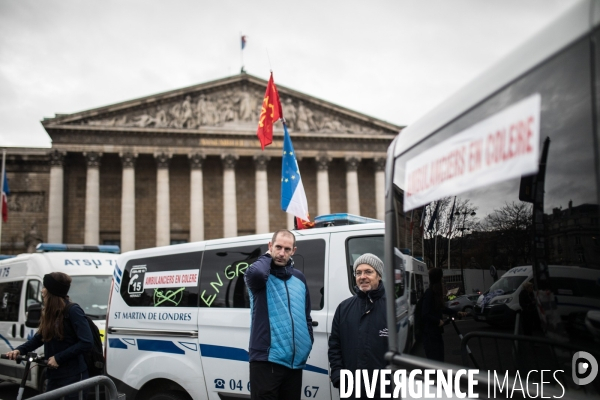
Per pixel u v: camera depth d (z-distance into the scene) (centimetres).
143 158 6619
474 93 398
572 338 341
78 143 6122
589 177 310
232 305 952
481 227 404
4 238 6253
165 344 1016
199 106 6456
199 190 6297
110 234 6412
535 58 339
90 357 1019
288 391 780
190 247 1044
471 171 397
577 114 312
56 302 959
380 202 6800
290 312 778
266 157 6500
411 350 502
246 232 6756
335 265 876
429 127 466
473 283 421
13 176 6381
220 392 938
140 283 1088
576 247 328
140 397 1038
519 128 348
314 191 6888
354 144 6744
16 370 1720
